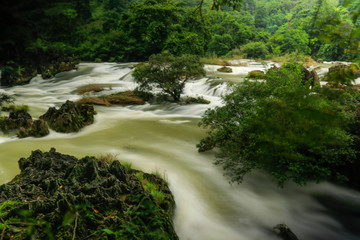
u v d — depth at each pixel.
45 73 28.86
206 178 8.59
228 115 8.75
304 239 6.29
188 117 15.91
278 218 6.89
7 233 3.77
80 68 33.06
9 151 10.27
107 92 22.30
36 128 12.16
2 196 5.16
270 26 98.12
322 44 59.66
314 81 14.23
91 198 4.93
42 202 4.54
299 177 6.40
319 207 7.36
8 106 16.59
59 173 6.44
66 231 3.90
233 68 33.19
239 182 7.60
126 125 14.23
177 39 38.06
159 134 12.79
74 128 12.95
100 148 10.90
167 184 7.66
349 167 7.63
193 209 6.98
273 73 8.71
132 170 8.16
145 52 43.41
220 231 6.26
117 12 40.88
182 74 18.06
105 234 4.09
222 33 62.09
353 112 7.57
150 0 41.31
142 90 19.61
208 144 10.24
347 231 6.61
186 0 42.38
